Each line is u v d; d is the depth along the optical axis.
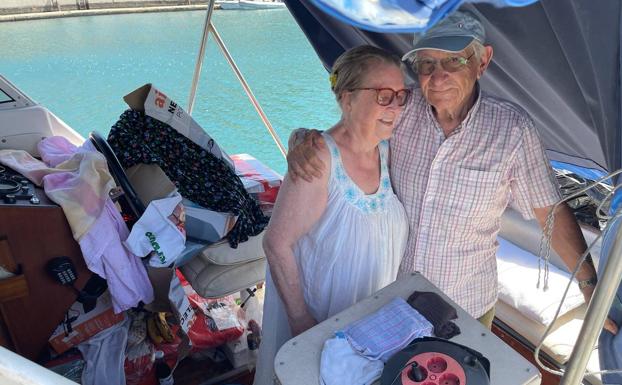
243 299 2.85
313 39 2.64
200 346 2.54
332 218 1.58
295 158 1.53
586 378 2.24
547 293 2.65
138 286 2.21
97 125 6.93
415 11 1.00
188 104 3.17
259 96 8.07
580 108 1.79
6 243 2.01
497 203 1.72
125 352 2.32
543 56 1.67
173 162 2.58
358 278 1.62
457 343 1.23
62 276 2.11
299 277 1.70
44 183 2.20
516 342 2.66
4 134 2.87
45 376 0.68
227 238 2.46
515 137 1.60
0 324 2.07
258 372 1.94
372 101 1.46
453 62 1.51
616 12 1.30
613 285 0.90
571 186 2.82
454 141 1.62
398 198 1.76
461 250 1.75
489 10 1.61
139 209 2.30
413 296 1.38
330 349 1.20
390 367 1.10
